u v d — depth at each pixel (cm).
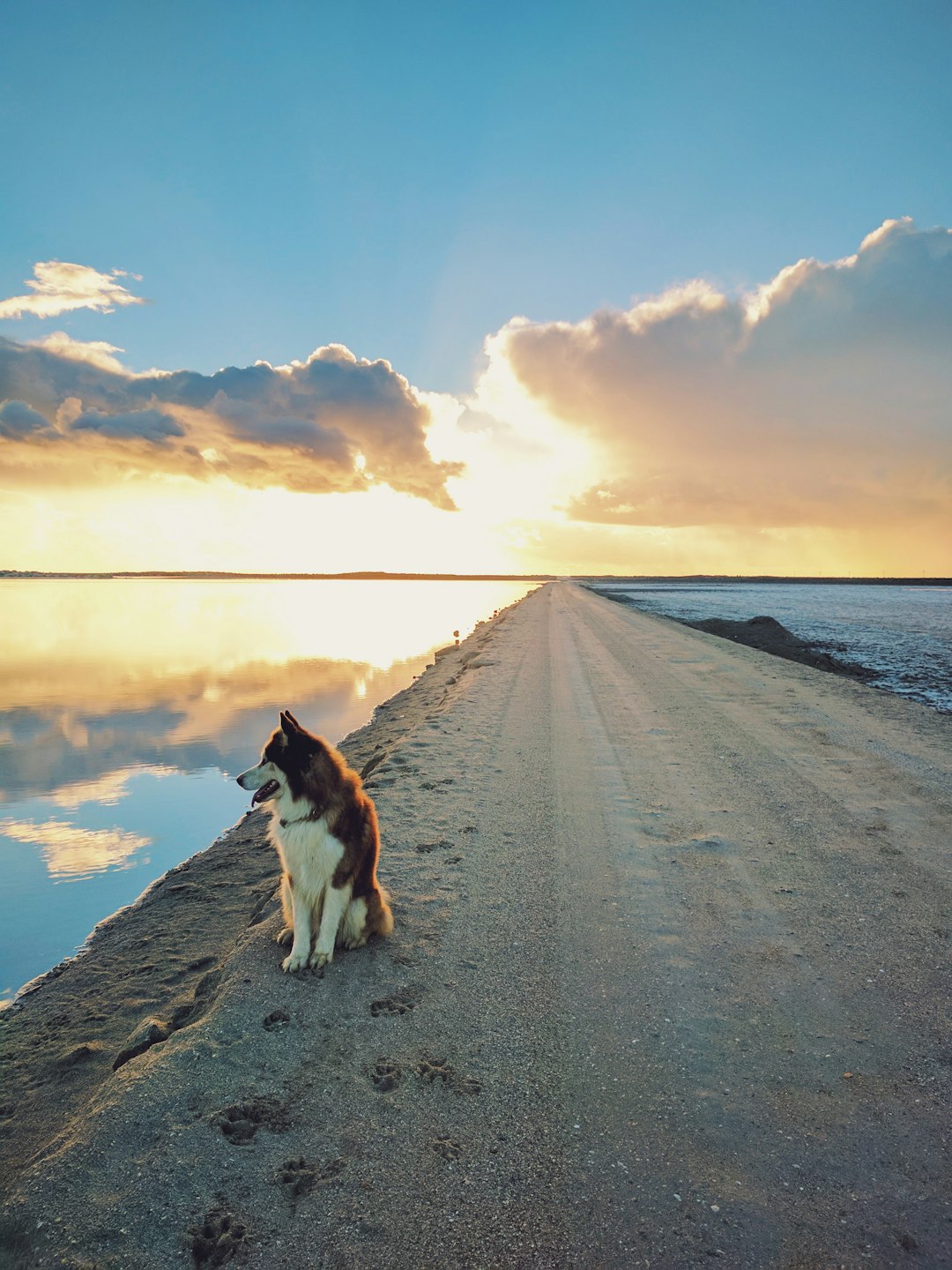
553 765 780
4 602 6216
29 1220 217
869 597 8744
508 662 1755
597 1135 256
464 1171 239
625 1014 331
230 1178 235
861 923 416
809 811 615
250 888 604
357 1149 249
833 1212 222
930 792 660
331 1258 206
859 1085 281
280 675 2094
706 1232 215
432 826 588
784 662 1680
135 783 979
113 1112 261
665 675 1487
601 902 450
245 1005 335
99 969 473
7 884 639
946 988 349
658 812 621
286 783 370
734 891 463
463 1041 312
